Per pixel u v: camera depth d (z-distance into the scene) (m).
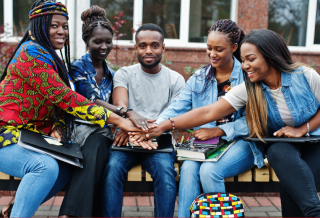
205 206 1.86
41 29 1.93
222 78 2.36
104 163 2.04
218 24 2.20
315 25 6.30
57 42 2.00
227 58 2.24
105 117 1.97
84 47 5.28
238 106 2.11
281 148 1.84
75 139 2.13
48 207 2.86
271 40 1.90
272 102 2.02
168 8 6.01
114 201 1.97
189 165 2.04
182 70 5.81
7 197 3.04
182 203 1.98
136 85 2.55
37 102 1.90
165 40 6.05
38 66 1.82
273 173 2.13
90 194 1.87
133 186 2.19
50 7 1.93
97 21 2.43
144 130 2.02
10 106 1.86
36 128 1.95
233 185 2.20
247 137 2.01
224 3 6.09
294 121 1.99
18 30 5.96
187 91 2.40
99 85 2.53
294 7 6.21
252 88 2.02
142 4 5.94
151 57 2.45
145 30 2.42
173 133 2.82
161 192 1.98
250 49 1.89
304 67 1.97
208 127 2.33
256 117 2.02
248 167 2.10
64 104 1.89
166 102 2.59
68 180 2.00
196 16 6.13
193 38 6.20
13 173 1.85
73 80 2.31
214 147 2.09
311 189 1.69
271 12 6.23
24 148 1.82
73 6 5.11
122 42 5.74
